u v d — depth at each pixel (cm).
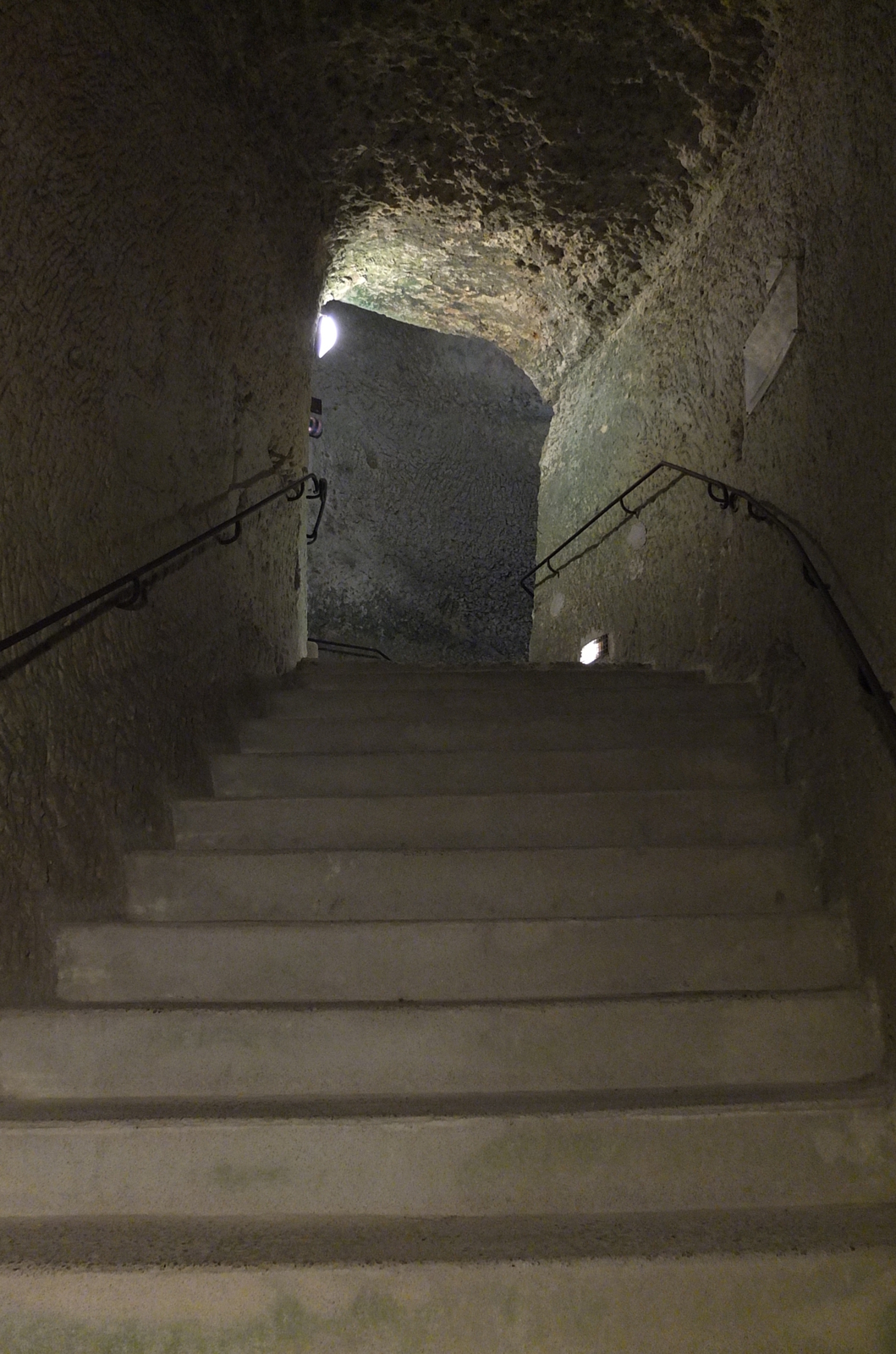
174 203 278
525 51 338
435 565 971
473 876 235
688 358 405
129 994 209
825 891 234
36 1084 189
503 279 497
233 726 308
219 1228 165
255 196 344
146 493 259
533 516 1002
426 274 501
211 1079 190
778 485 303
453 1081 191
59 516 213
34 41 204
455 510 974
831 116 268
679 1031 196
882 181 230
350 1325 149
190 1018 191
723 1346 153
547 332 543
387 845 257
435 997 210
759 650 317
